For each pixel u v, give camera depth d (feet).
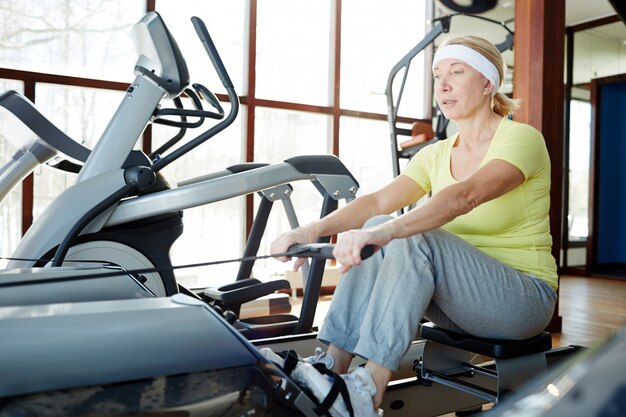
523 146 4.63
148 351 2.54
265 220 8.89
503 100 5.32
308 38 16.06
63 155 7.76
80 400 2.24
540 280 4.78
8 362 2.27
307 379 3.42
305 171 7.35
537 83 10.87
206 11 14.30
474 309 4.49
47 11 12.14
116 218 6.65
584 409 1.41
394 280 4.12
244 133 14.99
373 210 5.33
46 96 12.25
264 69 15.40
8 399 2.14
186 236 14.47
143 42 6.99
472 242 5.01
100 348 2.48
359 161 17.17
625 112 21.50
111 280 4.10
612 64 20.22
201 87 7.44
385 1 17.44
